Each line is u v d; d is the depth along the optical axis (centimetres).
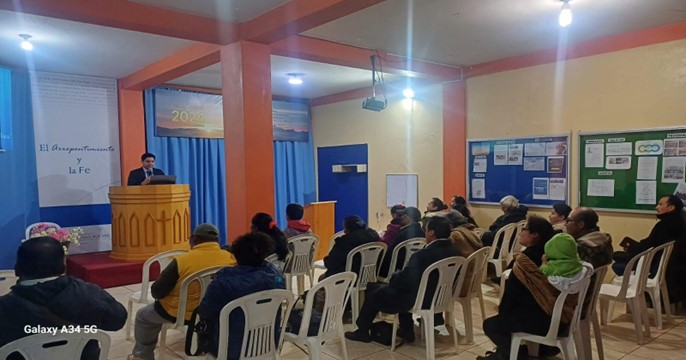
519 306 259
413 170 696
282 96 841
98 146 655
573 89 507
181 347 329
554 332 246
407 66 555
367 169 777
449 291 312
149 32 390
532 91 540
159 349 296
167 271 274
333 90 790
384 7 383
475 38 475
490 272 497
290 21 367
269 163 435
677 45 433
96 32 444
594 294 284
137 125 675
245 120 419
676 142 436
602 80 484
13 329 172
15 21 409
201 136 746
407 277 309
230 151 436
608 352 316
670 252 367
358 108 784
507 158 569
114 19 355
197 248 285
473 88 603
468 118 611
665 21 427
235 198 432
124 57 543
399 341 336
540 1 371
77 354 177
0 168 570
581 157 503
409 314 340
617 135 475
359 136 788
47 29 434
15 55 528
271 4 372
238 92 423
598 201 493
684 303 407
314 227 615
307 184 879
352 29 442
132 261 518
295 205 438
